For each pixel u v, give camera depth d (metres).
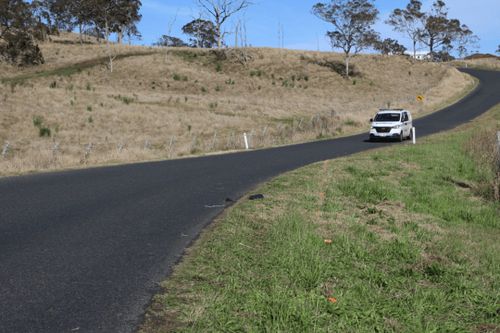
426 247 7.41
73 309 4.69
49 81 63.88
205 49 89.75
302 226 7.66
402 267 6.26
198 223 8.36
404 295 5.24
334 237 7.39
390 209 10.30
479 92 62.88
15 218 8.75
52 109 39.09
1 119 34.31
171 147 25.56
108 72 71.88
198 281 5.44
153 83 67.94
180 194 11.38
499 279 6.04
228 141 28.34
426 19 104.56
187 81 69.81
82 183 13.23
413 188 12.90
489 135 23.23
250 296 4.84
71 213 9.21
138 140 33.31
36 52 76.06
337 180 13.09
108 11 92.94
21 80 64.06
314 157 19.92
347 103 61.03
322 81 76.62
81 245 6.98
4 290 5.20
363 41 78.38
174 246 6.91
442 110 49.44
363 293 5.13
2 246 6.92
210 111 47.41
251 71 78.56
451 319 4.73
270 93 67.88
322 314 4.52
